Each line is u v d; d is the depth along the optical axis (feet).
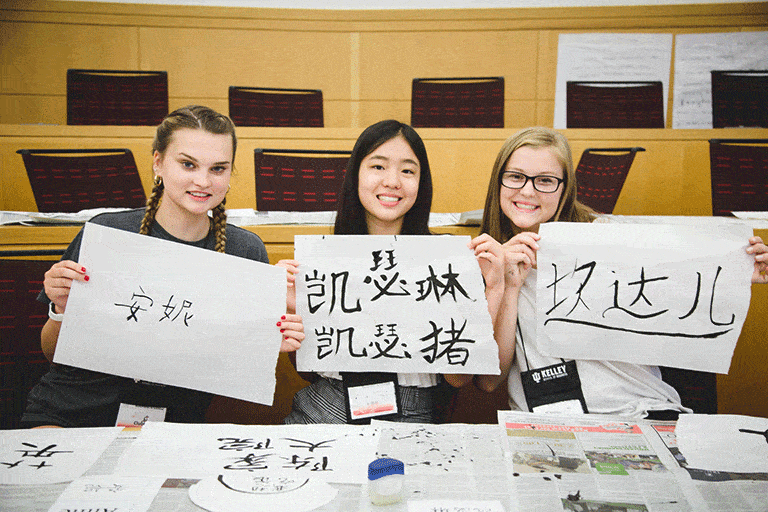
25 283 4.73
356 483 2.69
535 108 13.65
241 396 3.61
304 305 3.90
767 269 3.79
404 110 13.79
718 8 12.93
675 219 6.06
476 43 13.51
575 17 13.28
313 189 7.11
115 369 3.57
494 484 2.70
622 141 8.47
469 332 3.85
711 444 3.09
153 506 2.48
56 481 2.67
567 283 3.92
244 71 13.55
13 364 4.72
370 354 3.88
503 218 4.67
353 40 13.56
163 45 13.29
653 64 13.29
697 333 3.80
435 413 4.24
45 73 13.07
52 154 8.05
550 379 4.01
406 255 3.93
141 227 4.28
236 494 2.56
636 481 2.74
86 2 12.95
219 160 4.03
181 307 3.59
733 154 7.53
